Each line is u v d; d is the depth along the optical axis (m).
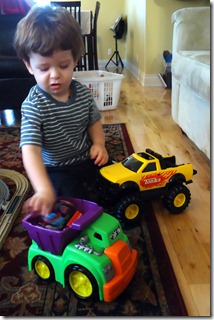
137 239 0.97
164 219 1.08
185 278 0.83
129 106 2.54
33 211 0.77
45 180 0.79
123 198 1.00
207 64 1.38
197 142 1.55
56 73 0.84
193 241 0.97
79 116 0.99
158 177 1.05
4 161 1.54
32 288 0.80
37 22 0.81
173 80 1.92
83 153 1.07
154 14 3.15
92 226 0.76
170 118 2.20
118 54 4.89
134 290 0.78
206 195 1.23
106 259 0.72
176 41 1.85
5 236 0.99
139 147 1.70
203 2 3.12
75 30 0.85
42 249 0.79
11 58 1.94
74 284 0.77
